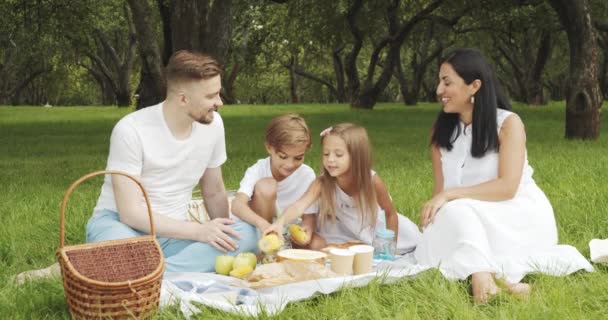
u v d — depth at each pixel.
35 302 3.22
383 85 27.06
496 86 3.85
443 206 3.62
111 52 35.22
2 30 19.08
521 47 33.28
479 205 3.56
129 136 3.65
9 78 41.31
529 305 3.00
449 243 3.50
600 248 3.90
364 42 33.81
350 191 4.25
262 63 34.69
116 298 2.79
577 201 5.57
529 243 3.65
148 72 12.27
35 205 5.84
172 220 3.66
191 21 11.30
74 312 2.88
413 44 31.34
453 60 3.78
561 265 3.53
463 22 24.19
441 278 3.36
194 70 3.56
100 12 22.42
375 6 22.59
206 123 3.71
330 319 2.99
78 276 2.76
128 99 35.66
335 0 21.09
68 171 8.79
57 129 18.05
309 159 9.52
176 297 3.11
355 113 24.09
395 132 15.21
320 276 3.45
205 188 4.21
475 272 3.28
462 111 3.90
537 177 7.04
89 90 53.97
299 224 4.51
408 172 7.62
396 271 3.49
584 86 11.62
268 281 3.39
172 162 3.79
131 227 3.65
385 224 4.37
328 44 24.38
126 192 3.64
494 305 3.15
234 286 3.46
